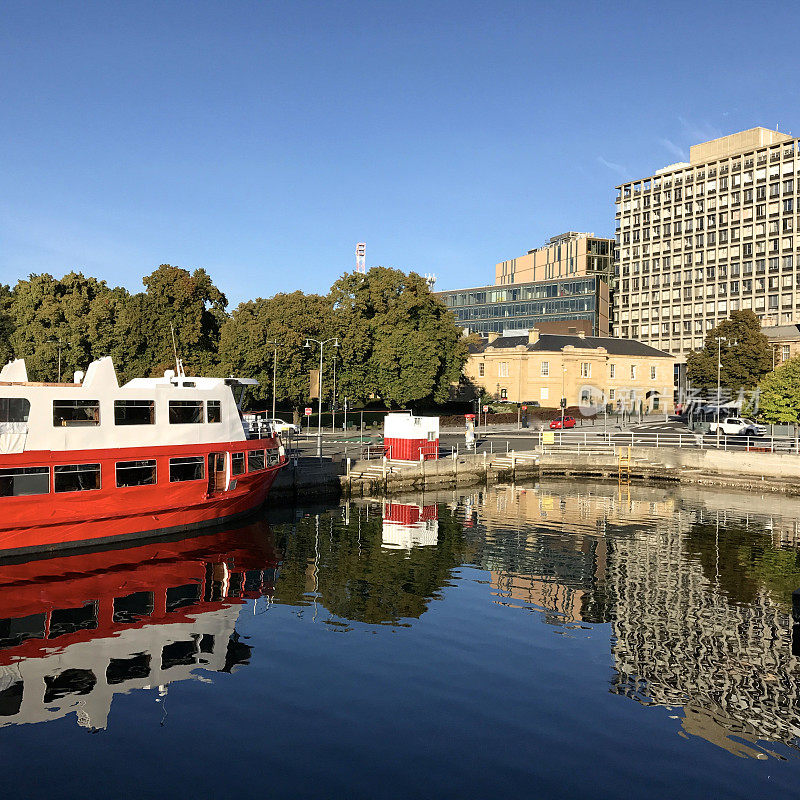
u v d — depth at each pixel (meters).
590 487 56.78
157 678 17.00
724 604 24.25
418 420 54.41
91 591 24.22
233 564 28.34
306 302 85.88
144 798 12.01
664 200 164.12
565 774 13.07
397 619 21.86
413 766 13.19
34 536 28.20
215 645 19.30
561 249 178.38
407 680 17.14
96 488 29.53
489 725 14.91
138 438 31.11
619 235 174.12
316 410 87.94
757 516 42.91
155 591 24.38
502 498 49.53
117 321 75.69
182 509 32.81
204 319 80.00
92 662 17.95
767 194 144.12
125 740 14.02
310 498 45.03
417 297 92.88
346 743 14.00
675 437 72.06
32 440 27.80
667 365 121.75
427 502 46.72
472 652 19.11
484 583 26.38
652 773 13.18
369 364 88.94
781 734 14.86
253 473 36.53
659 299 164.62
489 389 116.25
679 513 43.81
